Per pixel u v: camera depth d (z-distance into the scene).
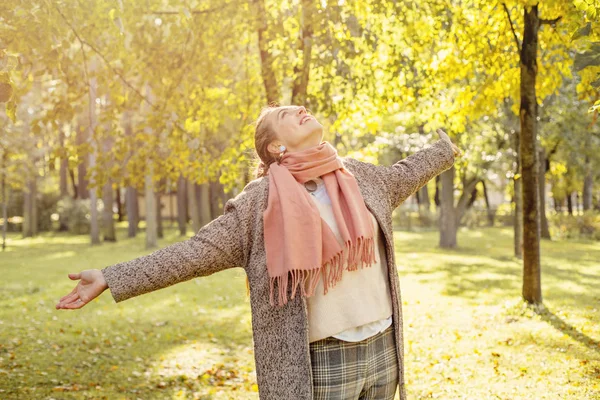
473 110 8.22
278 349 1.94
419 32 7.26
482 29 7.73
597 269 14.84
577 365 5.66
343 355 1.93
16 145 23.56
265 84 7.80
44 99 6.58
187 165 8.20
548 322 7.80
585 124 18.62
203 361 6.81
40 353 7.14
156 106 7.73
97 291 1.88
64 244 31.02
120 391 5.59
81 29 5.74
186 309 10.66
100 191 7.65
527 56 7.94
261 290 1.96
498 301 10.16
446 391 5.12
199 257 1.93
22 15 4.26
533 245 8.69
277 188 1.96
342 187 2.01
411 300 10.70
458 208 23.80
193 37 7.35
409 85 7.89
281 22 7.07
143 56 7.28
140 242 30.62
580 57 3.84
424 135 18.56
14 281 15.26
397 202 2.22
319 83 8.36
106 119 7.35
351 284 1.96
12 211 44.47
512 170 18.20
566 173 29.47
